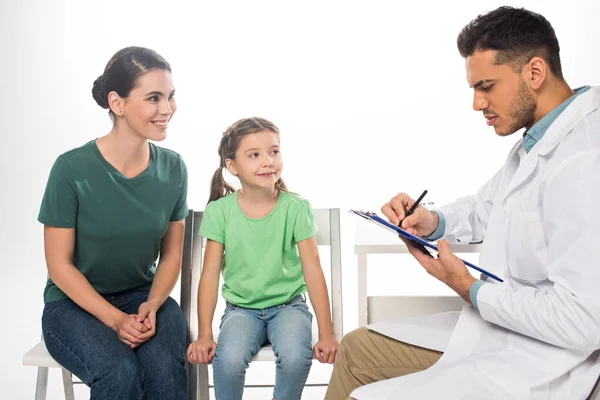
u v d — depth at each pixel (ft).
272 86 12.50
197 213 6.39
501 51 4.43
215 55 12.46
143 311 5.54
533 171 4.44
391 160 12.37
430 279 11.00
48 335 5.45
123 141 5.61
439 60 12.28
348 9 12.33
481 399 4.12
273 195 6.19
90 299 5.49
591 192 4.01
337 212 6.35
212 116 12.51
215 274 6.09
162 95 5.51
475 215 5.68
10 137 11.60
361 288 6.03
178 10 12.35
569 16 11.67
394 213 5.61
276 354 5.57
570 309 3.90
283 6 12.42
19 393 7.58
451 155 12.34
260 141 5.97
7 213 11.11
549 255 4.23
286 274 6.14
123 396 5.08
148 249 5.87
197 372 5.98
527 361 4.23
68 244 5.62
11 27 11.75
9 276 10.29
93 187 5.56
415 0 12.24
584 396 4.11
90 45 12.03
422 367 4.99
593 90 4.39
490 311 4.32
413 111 12.37
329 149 12.51
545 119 4.53
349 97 12.45
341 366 5.23
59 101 11.87
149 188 5.74
